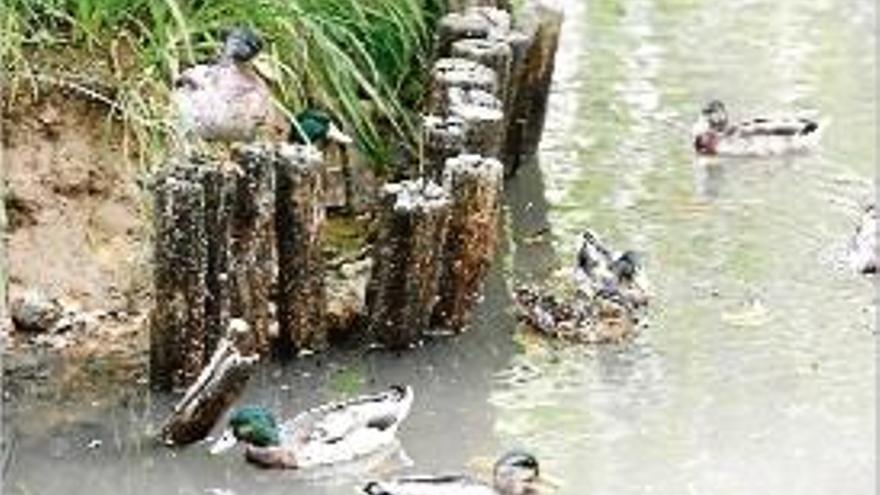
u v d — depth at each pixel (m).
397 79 16.83
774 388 14.28
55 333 14.30
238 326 13.62
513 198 17.48
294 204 14.01
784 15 22.78
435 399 13.99
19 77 14.83
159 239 13.53
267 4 15.71
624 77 20.61
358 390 14.04
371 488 12.75
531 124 18.09
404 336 14.48
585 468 13.22
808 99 20.23
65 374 13.98
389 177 16.31
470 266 14.59
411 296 14.41
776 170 18.44
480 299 15.23
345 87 16.12
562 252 16.44
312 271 14.19
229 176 13.65
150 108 14.88
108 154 14.95
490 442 13.52
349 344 14.55
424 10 17.28
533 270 16.03
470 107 15.38
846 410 14.02
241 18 15.65
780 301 15.60
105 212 14.83
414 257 14.31
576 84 20.36
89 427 13.45
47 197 14.75
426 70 16.98
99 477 12.97
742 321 15.23
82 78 15.01
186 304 13.66
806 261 16.36
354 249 15.56
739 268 16.20
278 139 15.65
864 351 14.83
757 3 23.16
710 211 17.39
